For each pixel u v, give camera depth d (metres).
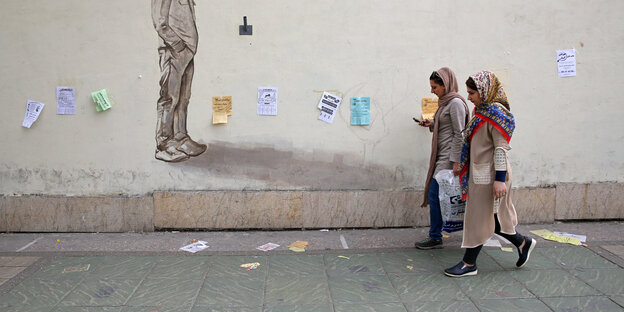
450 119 3.86
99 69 4.48
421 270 3.70
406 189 4.71
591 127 4.73
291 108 4.57
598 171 4.79
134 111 4.54
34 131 4.56
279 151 4.62
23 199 4.61
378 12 4.48
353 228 4.73
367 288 3.38
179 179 4.64
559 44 4.61
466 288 3.37
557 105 4.69
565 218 4.83
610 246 4.15
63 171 4.61
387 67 4.55
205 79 4.52
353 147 4.64
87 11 4.41
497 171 3.29
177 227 4.66
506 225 3.52
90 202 4.62
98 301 3.20
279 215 4.67
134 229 4.66
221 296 3.27
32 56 4.46
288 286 3.43
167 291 3.35
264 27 4.46
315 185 4.68
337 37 4.50
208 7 4.43
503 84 4.62
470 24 4.54
